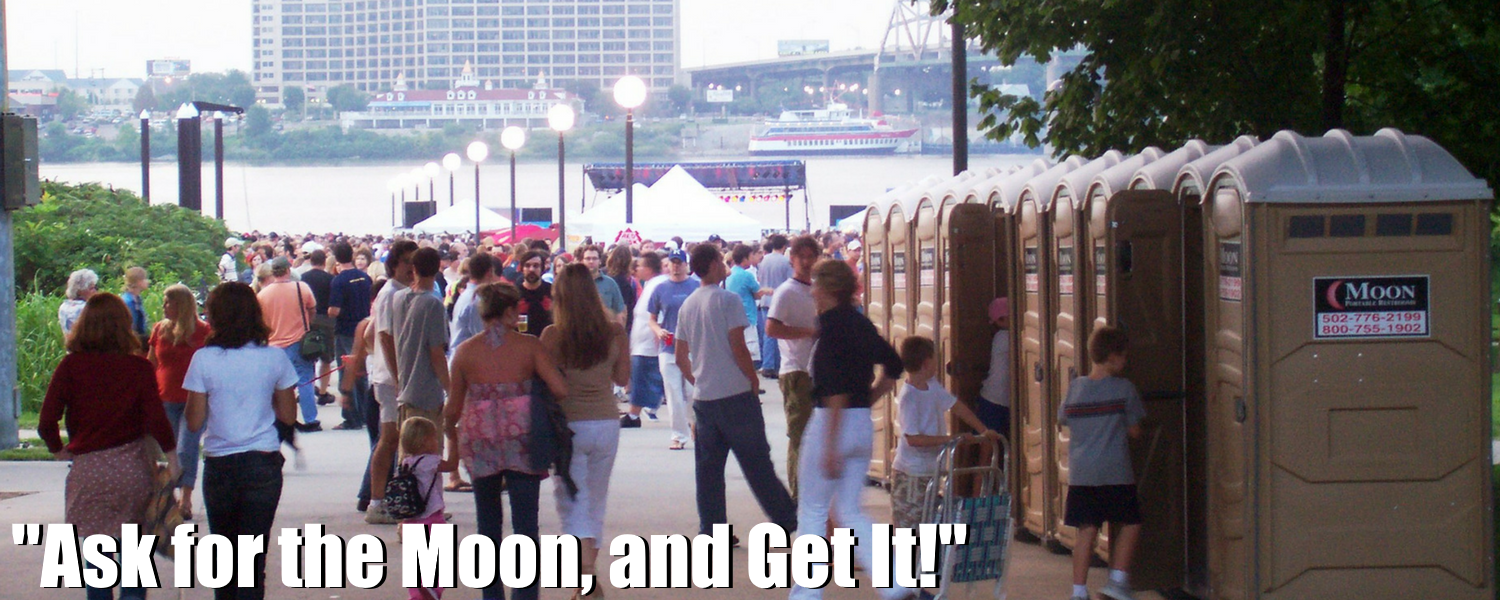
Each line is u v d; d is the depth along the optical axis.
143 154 59.00
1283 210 9.84
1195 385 11.47
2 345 20.55
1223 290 10.40
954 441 11.19
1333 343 9.93
